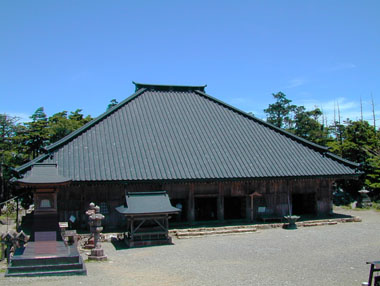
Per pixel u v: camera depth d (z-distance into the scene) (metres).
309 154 30.72
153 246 21.97
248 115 34.19
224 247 21.45
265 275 15.66
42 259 16.27
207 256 19.25
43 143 49.00
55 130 49.41
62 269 16.08
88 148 26.64
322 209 30.81
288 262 17.94
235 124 32.88
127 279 15.07
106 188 25.59
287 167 28.52
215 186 27.92
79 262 16.48
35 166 19.77
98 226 18.86
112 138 28.08
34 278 15.21
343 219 29.94
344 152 46.88
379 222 30.23
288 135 32.59
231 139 30.69
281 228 27.73
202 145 29.22
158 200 23.16
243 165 27.81
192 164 26.89
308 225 28.56
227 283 14.52
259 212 28.83
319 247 21.34
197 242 23.06
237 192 28.41
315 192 30.64
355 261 18.17
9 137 47.31
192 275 15.66
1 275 15.66
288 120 66.81
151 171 25.47
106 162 25.59
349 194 44.66
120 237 23.89
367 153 44.12
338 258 18.77
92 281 14.78
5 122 47.78
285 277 15.38
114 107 31.33
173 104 33.97
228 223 27.86
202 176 25.81
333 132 63.81
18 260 16.08
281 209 29.27
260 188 28.95
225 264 17.55
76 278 15.27
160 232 22.44
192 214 27.19
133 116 31.08
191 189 27.25
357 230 26.72
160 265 17.42
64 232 21.31
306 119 61.84
